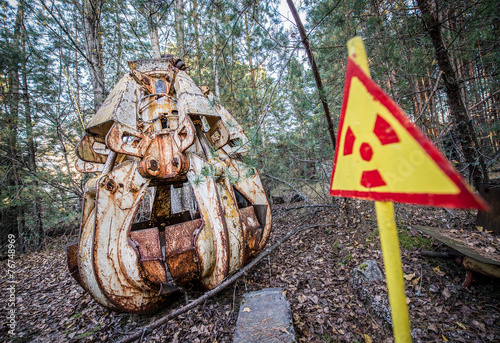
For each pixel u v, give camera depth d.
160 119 3.30
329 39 4.59
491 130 4.51
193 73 7.42
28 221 8.33
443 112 5.40
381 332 2.25
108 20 7.56
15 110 8.12
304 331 2.38
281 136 4.66
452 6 3.29
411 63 3.72
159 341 2.55
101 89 6.23
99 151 3.82
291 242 4.76
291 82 3.66
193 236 2.77
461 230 3.10
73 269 3.20
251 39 4.33
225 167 3.01
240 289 3.29
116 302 2.71
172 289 2.79
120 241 2.77
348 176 1.01
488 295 2.36
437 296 2.47
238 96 5.03
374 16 3.75
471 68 5.15
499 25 3.64
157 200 4.22
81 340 2.85
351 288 2.96
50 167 9.40
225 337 2.42
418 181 0.71
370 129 0.88
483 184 3.26
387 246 0.90
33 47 7.40
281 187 6.53
